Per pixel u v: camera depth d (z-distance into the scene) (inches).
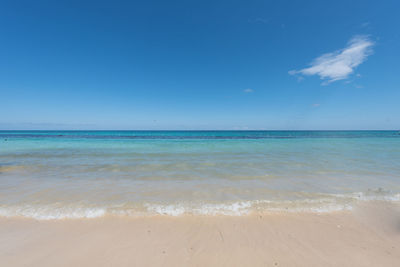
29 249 103.7
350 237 115.6
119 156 432.1
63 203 164.6
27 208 153.8
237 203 166.6
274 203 166.9
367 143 796.0
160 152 503.8
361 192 195.6
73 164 340.2
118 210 151.5
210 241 112.6
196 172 285.6
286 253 101.7
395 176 259.1
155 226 128.4
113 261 95.3
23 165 329.1
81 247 105.8
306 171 290.2
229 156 435.2
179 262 95.0
